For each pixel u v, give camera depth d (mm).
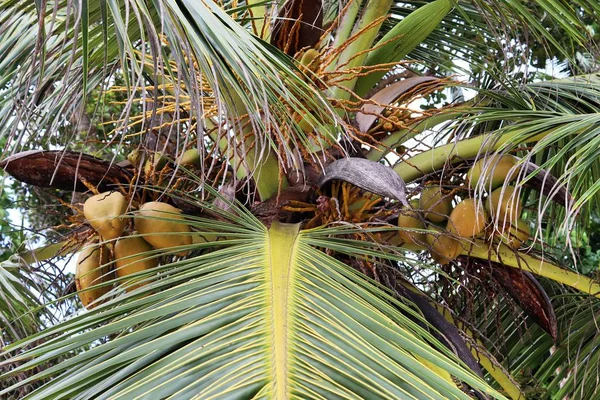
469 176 3523
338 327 2455
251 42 2602
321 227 3174
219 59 2438
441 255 3463
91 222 3176
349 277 2875
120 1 3182
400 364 2439
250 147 3119
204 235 3051
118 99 6094
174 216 3219
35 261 3727
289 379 2203
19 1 2912
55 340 2562
